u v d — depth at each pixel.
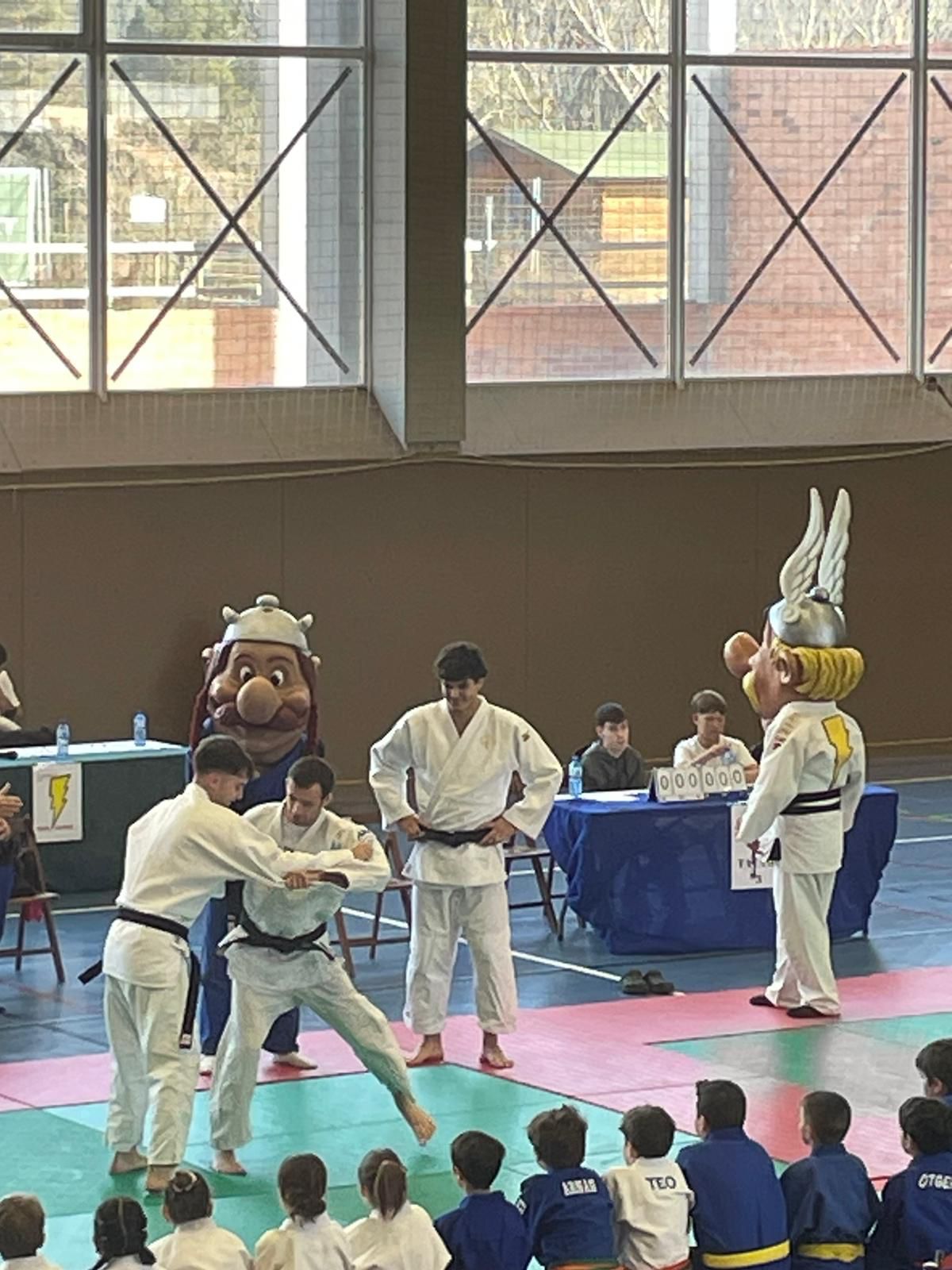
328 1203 9.01
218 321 18.59
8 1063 11.08
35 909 13.02
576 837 13.41
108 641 17.83
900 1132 9.89
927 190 20.70
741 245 20.22
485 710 11.11
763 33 20.14
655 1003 12.34
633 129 19.80
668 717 19.75
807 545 12.23
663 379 20.00
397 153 18.47
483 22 19.28
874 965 13.28
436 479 18.86
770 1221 7.64
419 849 11.06
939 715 20.77
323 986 9.45
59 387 18.14
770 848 12.12
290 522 18.39
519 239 19.55
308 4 18.64
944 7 20.67
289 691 11.16
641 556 19.58
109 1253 6.94
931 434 20.52
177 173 18.41
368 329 18.95
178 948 9.12
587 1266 7.42
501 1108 10.32
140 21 18.20
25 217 17.97
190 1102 9.15
